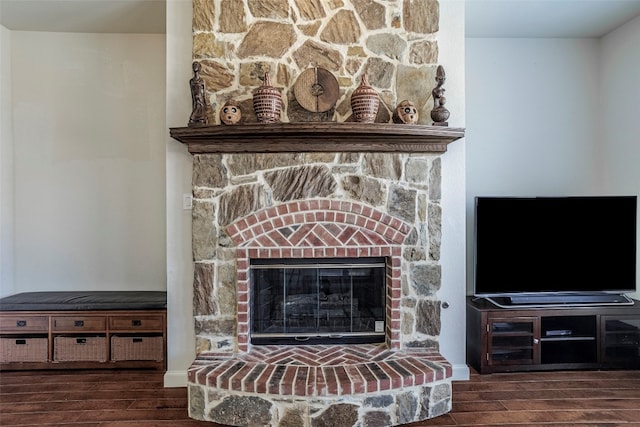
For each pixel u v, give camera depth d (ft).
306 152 8.93
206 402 7.62
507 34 11.59
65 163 11.48
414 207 9.13
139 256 11.57
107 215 11.54
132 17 10.51
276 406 7.34
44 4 9.84
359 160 9.02
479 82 11.80
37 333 9.80
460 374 9.36
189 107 9.18
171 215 9.14
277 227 8.89
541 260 10.02
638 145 10.78
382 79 9.22
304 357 8.52
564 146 11.80
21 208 11.46
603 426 7.37
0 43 10.94
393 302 9.02
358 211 8.96
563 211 10.03
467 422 7.57
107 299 10.17
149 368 9.88
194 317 8.93
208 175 8.88
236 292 8.89
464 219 9.43
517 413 7.86
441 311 9.39
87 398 8.49
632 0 9.73
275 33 9.07
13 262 11.39
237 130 8.34
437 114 8.83
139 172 11.53
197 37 8.98
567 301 10.03
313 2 9.12
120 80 11.46
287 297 9.43
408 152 9.10
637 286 10.84
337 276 9.46
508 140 11.87
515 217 9.96
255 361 8.30
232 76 9.04
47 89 11.41
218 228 8.91
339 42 9.17
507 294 9.98
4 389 8.86
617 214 10.10
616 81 11.39
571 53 11.89
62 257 11.51
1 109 11.00
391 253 9.04
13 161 11.40
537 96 11.88
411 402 7.60
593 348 9.86
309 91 8.91
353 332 9.37
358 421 7.34
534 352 9.72
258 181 8.91
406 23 9.25
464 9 9.56
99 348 9.82
